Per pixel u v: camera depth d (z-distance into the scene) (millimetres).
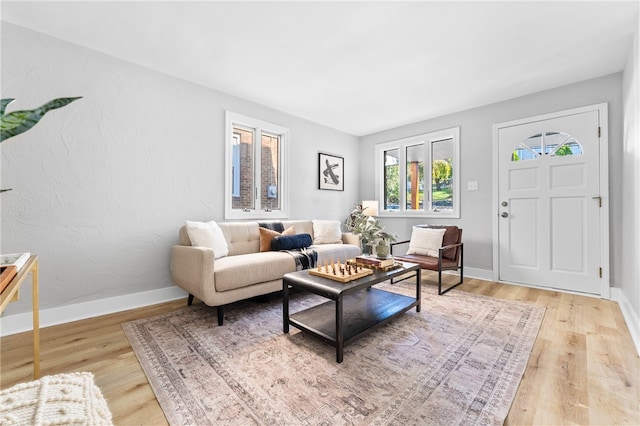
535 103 3273
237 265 2297
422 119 4250
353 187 5059
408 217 4477
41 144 2152
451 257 3307
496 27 2125
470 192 3785
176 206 2869
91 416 632
